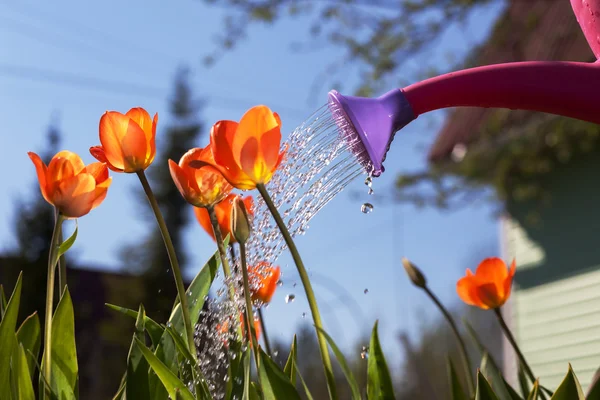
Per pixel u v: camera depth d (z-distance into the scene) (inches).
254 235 43.3
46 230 529.3
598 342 225.5
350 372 38.8
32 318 47.5
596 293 229.1
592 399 39.2
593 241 234.2
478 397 42.6
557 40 240.7
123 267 580.7
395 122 42.3
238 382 42.9
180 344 41.9
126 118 45.1
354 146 42.6
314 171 42.8
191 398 40.9
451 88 43.0
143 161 45.2
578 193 240.8
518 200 260.2
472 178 260.4
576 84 43.2
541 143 234.4
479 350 52.0
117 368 480.1
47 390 42.1
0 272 521.3
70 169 44.6
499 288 54.9
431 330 406.6
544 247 250.5
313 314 40.5
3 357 43.6
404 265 53.2
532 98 43.3
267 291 47.5
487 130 240.2
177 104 697.6
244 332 44.5
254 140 41.9
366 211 46.7
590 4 46.9
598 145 233.9
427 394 101.3
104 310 529.3
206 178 45.1
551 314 243.9
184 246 608.1
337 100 42.3
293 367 45.3
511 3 265.3
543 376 242.4
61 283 46.6
